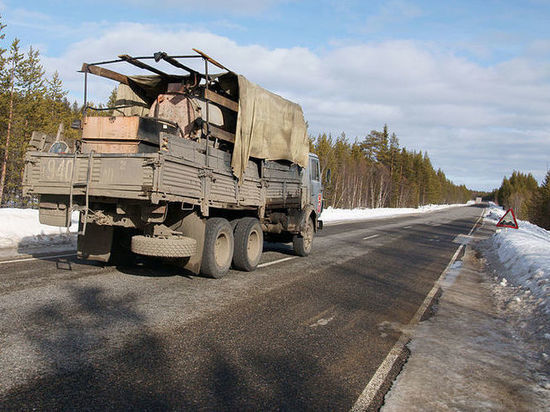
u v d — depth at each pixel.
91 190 6.05
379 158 80.31
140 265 7.92
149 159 5.59
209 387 3.18
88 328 4.30
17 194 31.03
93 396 2.93
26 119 29.27
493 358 4.25
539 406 3.23
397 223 30.81
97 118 6.54
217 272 7.12
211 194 6.93
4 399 2.81
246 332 4.53
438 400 3.23
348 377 3.55
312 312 5.54
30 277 6.36
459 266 11.21
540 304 6.09
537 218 67.12
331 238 16.27
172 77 8.32
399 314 5.80
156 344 3.99
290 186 10.25
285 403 3.01
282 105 9.14
